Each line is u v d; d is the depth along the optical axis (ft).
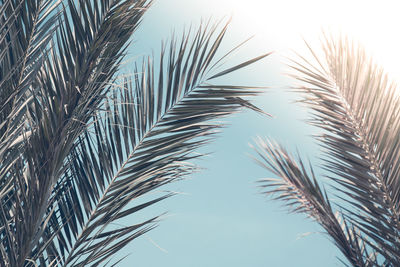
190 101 19.79
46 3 18.35
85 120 18.40
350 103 21.65
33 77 18.04
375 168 21.09
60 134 17.88
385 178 20.99
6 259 17.71
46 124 18.06
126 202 19.10
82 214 19.15
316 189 22.70
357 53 21.85
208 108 19.74
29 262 18.02
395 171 20.88
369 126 21.29
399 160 20.85
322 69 22.24
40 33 18.15
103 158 19.57
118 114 19.86
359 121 21.44
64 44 18.48
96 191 19.34
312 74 22.25
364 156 21.25
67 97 18.07
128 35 19.20
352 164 21.35
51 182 17.72
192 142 19.79
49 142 18.02
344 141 21.54
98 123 19.74
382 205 20.99
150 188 19.39
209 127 19.83
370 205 21.15
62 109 18.03
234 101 19.70
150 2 19.19
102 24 18.53
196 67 19.81
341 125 21.68
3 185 18.15
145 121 19.81
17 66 17.88
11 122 18.11
